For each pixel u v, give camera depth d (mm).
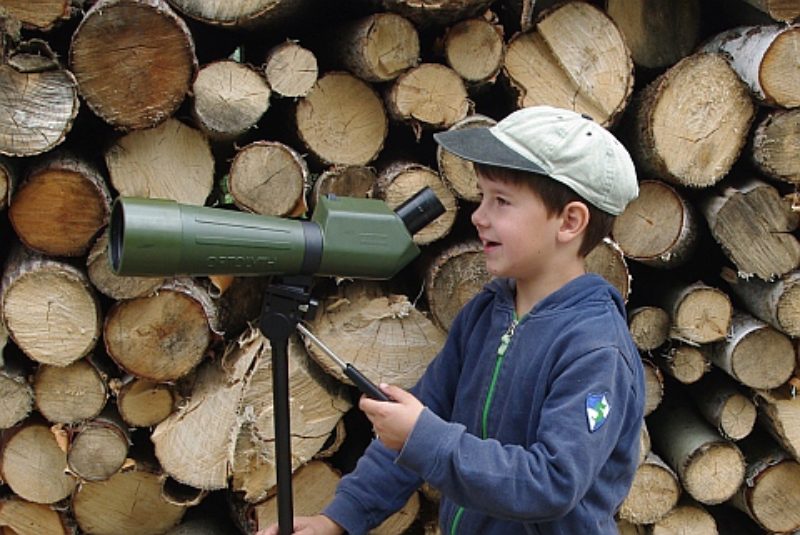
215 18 1692
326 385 1828
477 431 1254
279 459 1214
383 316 1801
